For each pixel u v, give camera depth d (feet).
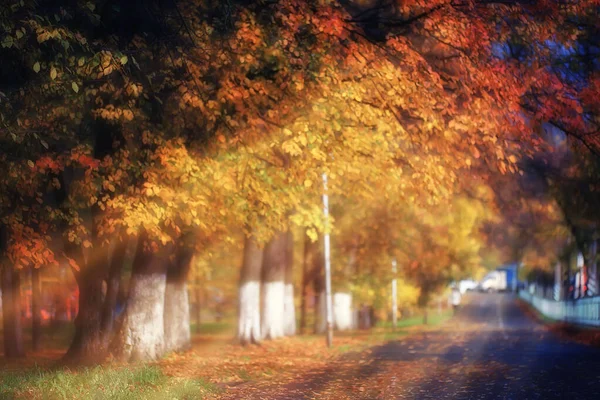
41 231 64.23
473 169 85.30
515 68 71.72
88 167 64.75
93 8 57.52
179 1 65.67
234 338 114.11
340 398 51.75
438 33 68.64
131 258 123.13
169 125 68.18
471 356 85.97
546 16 71.31
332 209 137.18
